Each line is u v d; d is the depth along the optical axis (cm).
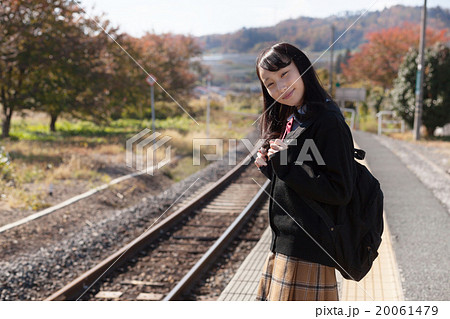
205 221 395
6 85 1082
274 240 146
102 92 1097
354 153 138
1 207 500
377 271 243
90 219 482
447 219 374
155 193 565
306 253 134
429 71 1101
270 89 138
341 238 132
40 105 1130
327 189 125
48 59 1093
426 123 1112
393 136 1033
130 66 1032
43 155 768
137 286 296
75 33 1102
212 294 282
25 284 320
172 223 396
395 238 333
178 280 304
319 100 133
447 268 276
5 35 1064
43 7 1061
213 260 325
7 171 613
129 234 432
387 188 457
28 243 398
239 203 407
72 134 1069
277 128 149
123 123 1090
